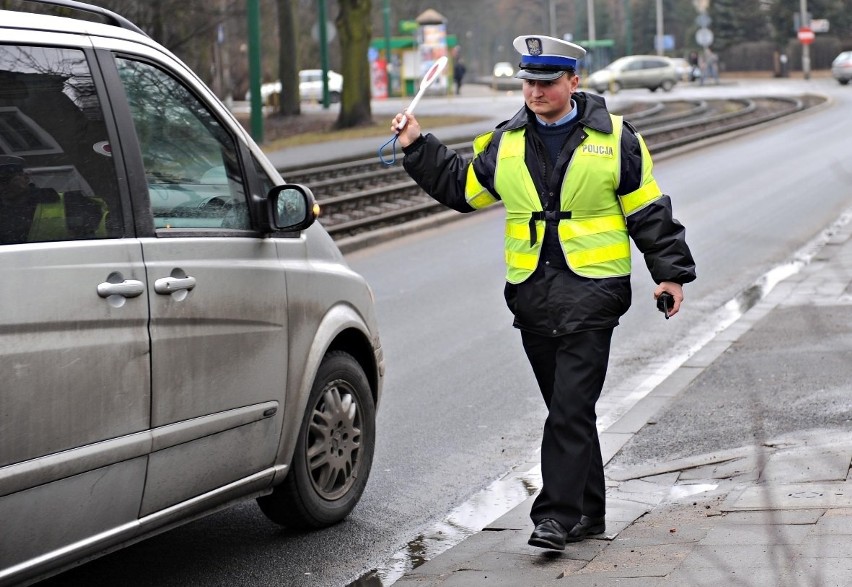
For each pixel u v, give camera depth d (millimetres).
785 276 30969
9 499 9070
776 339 22359
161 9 74562
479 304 28750
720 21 191625
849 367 19766
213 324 11133
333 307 13203
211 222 11500
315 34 138375
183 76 11609
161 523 10805
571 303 11695
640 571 10484
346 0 99125
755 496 12898
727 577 9859
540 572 11125
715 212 44062
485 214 48219
